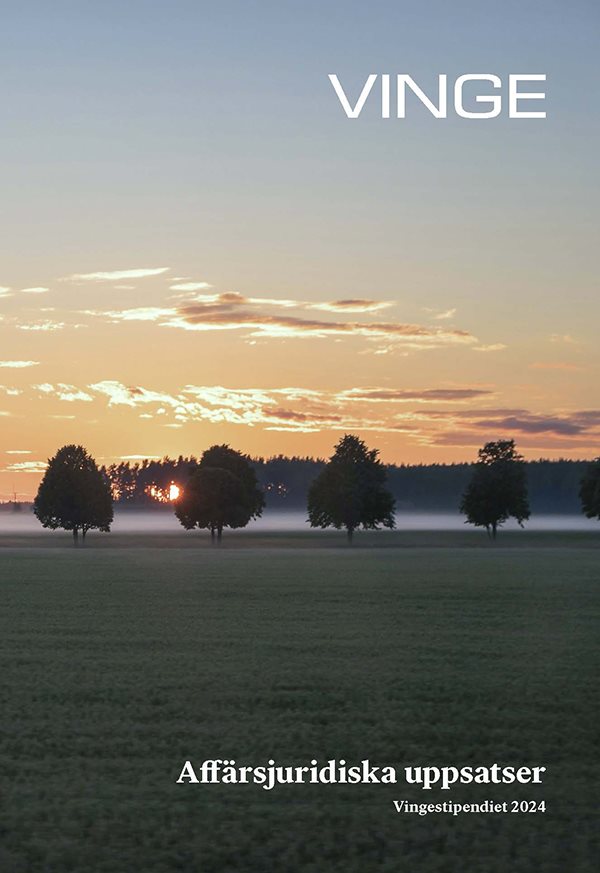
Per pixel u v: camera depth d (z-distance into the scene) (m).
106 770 20.34
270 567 107.00
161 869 15.02
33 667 34.66
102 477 199.12
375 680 31.77
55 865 15.13
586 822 17.17
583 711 26.75
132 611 56.75
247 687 30.27
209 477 198.88
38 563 116.44
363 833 16.61
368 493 199.12
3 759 21.12
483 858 15.49
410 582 82.19
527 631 46.78
